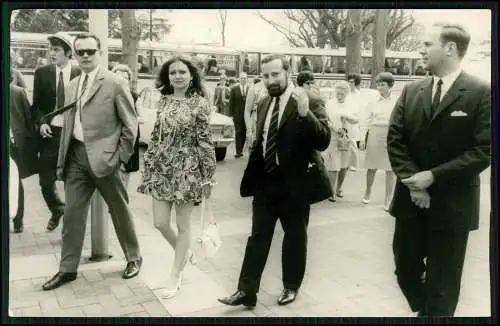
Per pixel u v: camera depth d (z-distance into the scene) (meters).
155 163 3.81
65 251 4.08
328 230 5.62
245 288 3.59
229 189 7.80
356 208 6.61
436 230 3.14
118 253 4.84
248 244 3.64
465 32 3.05
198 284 4.13
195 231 5.56
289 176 3.55
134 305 3.74
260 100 3.68
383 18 11.86
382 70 12.09
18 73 5.39
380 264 4.61
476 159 2.99
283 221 3.71
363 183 8.30
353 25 11.59
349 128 6.79
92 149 3.96
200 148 3.81
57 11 10.87
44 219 5.88
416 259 3.37
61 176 4.10
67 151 4.00
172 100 3.82
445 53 3.06
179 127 3.74
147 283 4.12
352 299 3.88
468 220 3.12
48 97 5.25
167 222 3.90
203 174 3.84
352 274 4.37
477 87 3.04
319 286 4.11
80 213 4.07
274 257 4.77
